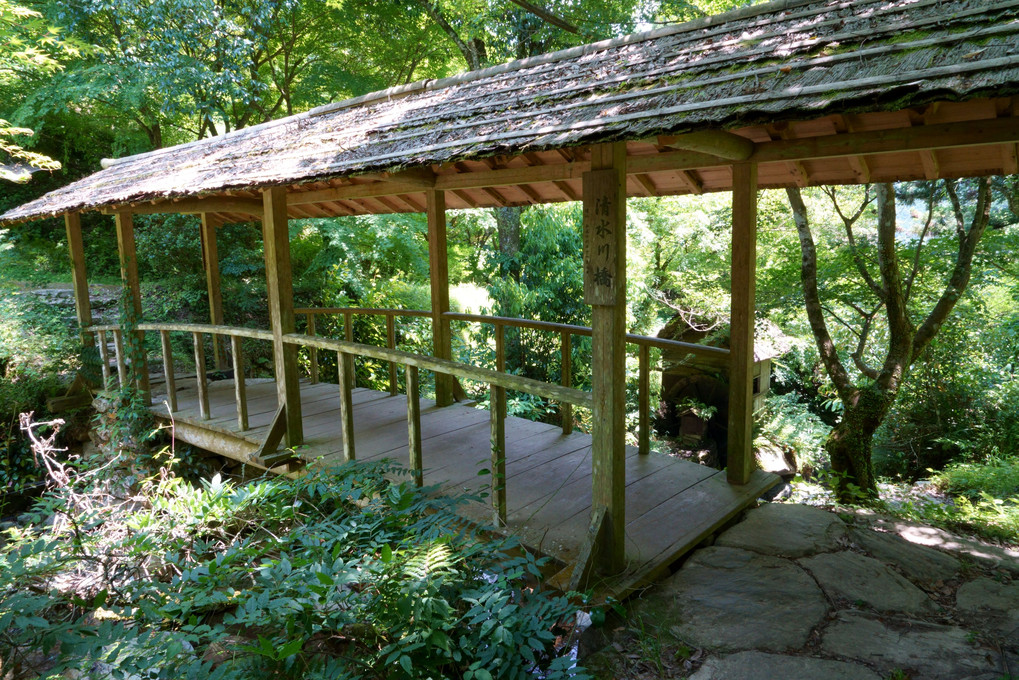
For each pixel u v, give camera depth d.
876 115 3.24
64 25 9.91
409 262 12.00
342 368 4.21
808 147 3.49
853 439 6.97
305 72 13.26
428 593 2.37
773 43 2.90
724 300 10.27
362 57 13.14
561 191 5.38
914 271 7.27
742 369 3.88
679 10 9.68
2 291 8.79
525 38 12.37
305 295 10.02
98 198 5.48
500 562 2.95
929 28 2.36
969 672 2.36
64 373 7.34
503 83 4.25
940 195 8.46
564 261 11.96
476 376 3.33
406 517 3.31
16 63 8.49
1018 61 1.83
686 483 4.00
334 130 4.86
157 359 8.45
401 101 5.16
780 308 9.26
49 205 6.38
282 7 11.10
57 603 3.36
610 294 2.81
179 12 10.09
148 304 9.16
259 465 4.55
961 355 9.14
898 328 7.07
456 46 13.27
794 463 9.73
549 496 3.72
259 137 5.89
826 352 7.35
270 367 9.32
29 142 10.05
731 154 3.47
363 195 5.65
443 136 3.34
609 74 3.39
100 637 2.54
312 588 2.37
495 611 2.37
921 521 4.47
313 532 3.33
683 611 2.81
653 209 11.81
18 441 6.69
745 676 2.38
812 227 8.70
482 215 12.86
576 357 11.18
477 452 4.55
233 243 10.20
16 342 7.46
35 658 3.10
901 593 2.92
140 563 3.74
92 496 4.69
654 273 12.08
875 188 7.61
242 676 2.44
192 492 4.26
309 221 10.22
